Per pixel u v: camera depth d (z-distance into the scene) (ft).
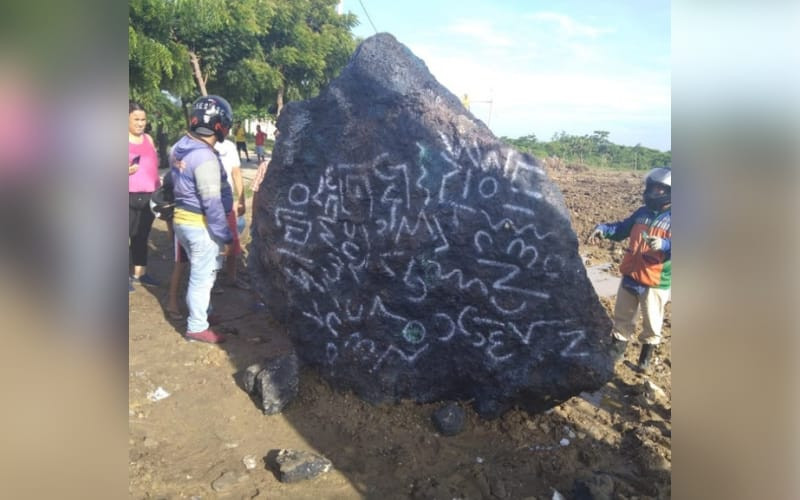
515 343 12.12
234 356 15.05
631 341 17.66
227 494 10.30
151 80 38.22
